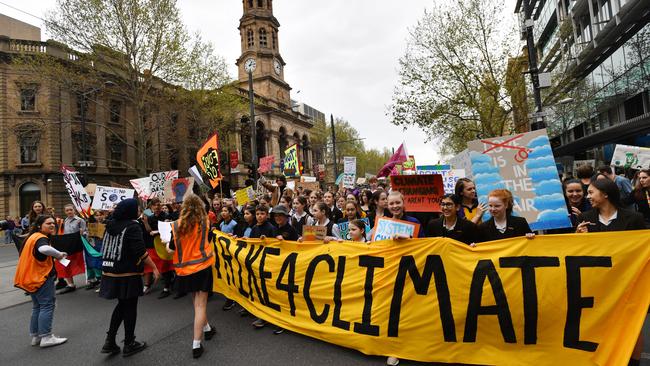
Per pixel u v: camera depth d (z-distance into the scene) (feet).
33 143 88.94
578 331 10.40
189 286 13.98
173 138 97.91
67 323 18.21
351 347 13.10
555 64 82.43
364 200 26.63
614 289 10.23
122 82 79.51
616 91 61.31
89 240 27.32
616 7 53.16
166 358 13.50
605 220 11.76
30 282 14.96
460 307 11.75
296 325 14.84
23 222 72.38
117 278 13.75
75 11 62.44
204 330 15.06
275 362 12.59
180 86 74.02
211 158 31.76
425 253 12.59
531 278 11.11
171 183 27.86
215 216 26.43
